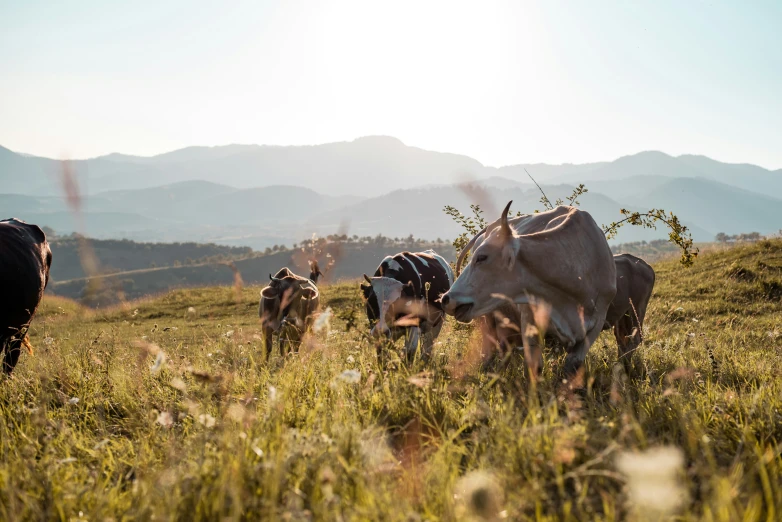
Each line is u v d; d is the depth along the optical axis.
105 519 3.21
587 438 3.98
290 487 3.46
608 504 3.32
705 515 2.97
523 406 5.24
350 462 3.92
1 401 6.15
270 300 10.30
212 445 4.27
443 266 10.66
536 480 3.42
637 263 9.13
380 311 8.79
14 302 8.33
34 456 4.30
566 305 7.10
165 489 3.57
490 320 7.87
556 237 7.02
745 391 6.21
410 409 5.21
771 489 3.49
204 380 5.01
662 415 5.05
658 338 9.72
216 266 193.12
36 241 9.11
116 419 5.95
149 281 173.00
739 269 18.44
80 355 8.33
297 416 5.02
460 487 3.50
